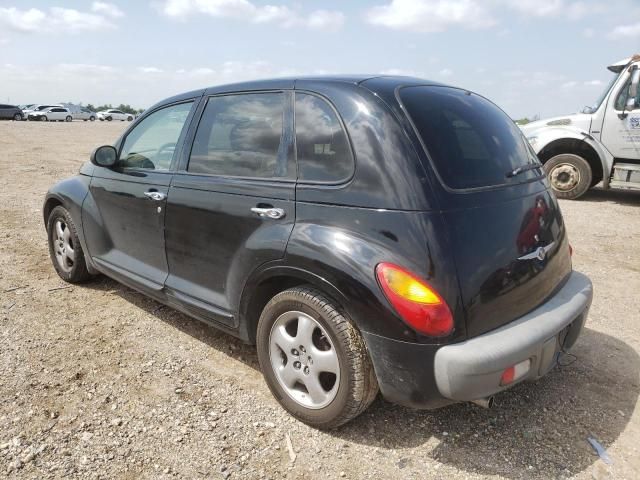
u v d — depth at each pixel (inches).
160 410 119.6
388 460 105.2
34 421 114.0
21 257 227.8
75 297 184.4
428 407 99.9
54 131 1155.9
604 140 376.8
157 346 150.1
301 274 106.3
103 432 111.3
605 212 350.3
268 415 118.9
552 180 402.0
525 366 100.4
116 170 166.1
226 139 132.2
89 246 179.3
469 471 102.3
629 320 173.3
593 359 146.5
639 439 112.3
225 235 125.6
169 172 145.3
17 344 148.3
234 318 126.5
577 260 239.6
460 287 95.1
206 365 140.3
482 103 131.7
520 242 107.6
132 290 192.4
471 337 96.8
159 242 147.9
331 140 109.3
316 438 111.3
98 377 132.6
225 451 106.7
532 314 107.7
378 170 100.7
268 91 126.0
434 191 97.9
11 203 342.0
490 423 117.3
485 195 105.6
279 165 117.6
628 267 229.6
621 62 371.9
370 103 106.7
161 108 159.6
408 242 95.4
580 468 103.4
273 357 118.0
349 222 102.3
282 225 112.7
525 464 104.4
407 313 94.1
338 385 105.3
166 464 102.5
